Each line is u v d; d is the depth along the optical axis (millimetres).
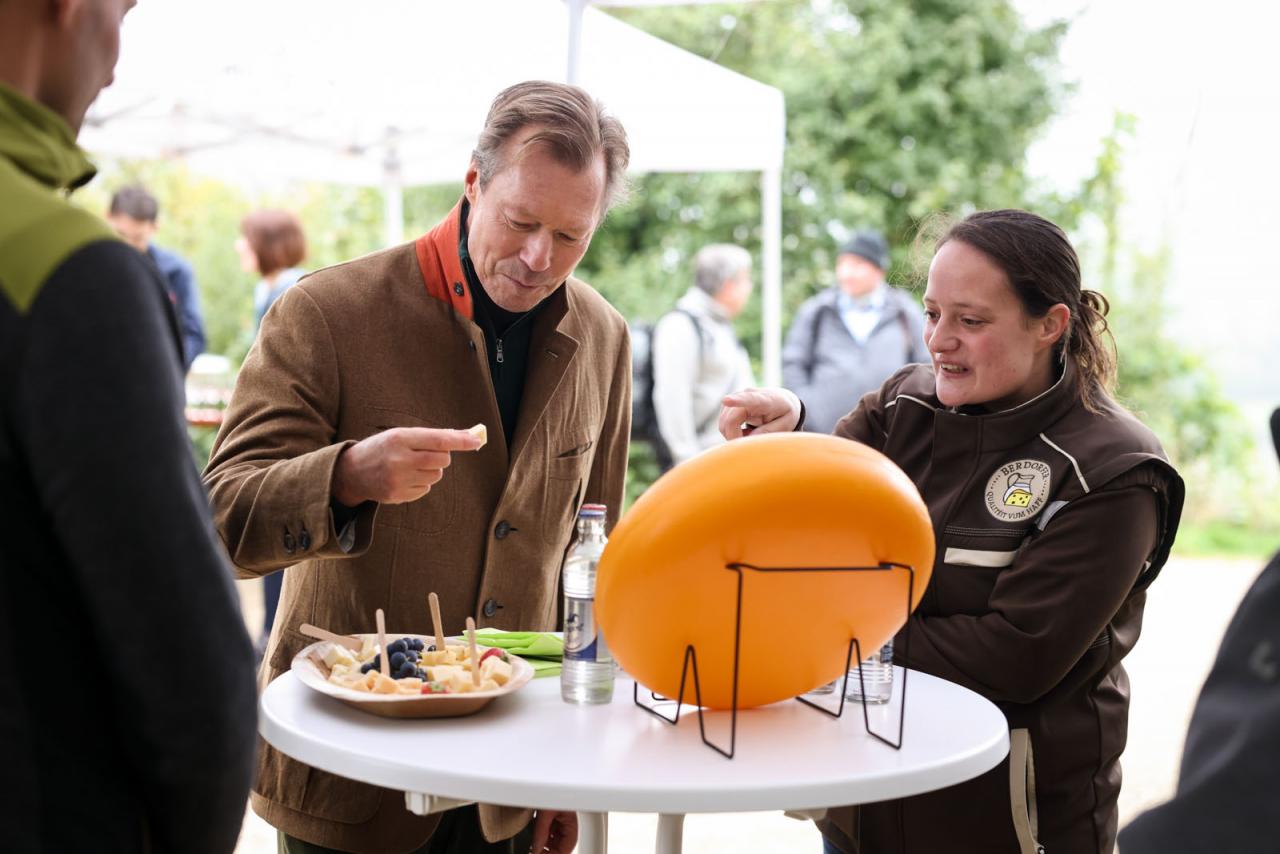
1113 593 1663
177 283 5727
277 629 1851
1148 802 3770
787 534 1281
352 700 1360
